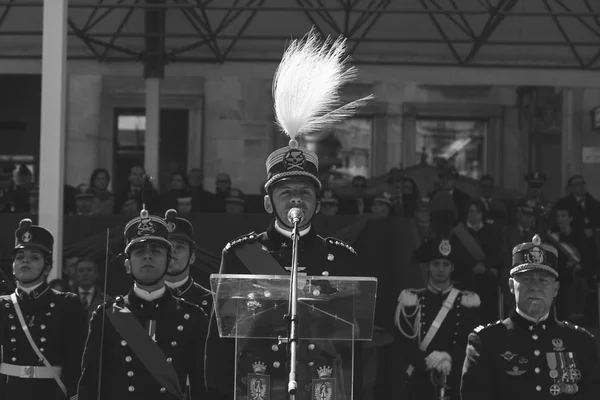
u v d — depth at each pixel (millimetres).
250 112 24250
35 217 11758
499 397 6309
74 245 11719
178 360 6285
